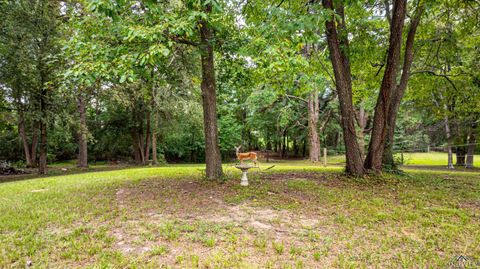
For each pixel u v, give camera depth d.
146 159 19.36
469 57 10.70
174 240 3.29
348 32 8.35
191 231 3.58
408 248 3.07
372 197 5.39
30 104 11.89
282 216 4.23
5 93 12.14
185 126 19.92
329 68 10.24
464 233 3.50
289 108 20.53
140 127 19.89
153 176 9.01
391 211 4.45
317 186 6.52
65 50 6.02
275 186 6.54
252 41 5.10
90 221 4.09
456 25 9.41
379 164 7.86
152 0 4.58
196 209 4.64
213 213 4.40
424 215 4.26
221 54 7.65
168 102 14.96
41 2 10.79
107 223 3.97
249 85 8.79
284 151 28.66
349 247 3.08
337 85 7.73
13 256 2.87
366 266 2.66
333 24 7.29
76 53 5.36
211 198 5.40
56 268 2.62
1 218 4.23
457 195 5.59
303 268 2.60
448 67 11.46
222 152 26.33
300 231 3.59
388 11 8.59
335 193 5.76
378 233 3.52
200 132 20.84
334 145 29.25
